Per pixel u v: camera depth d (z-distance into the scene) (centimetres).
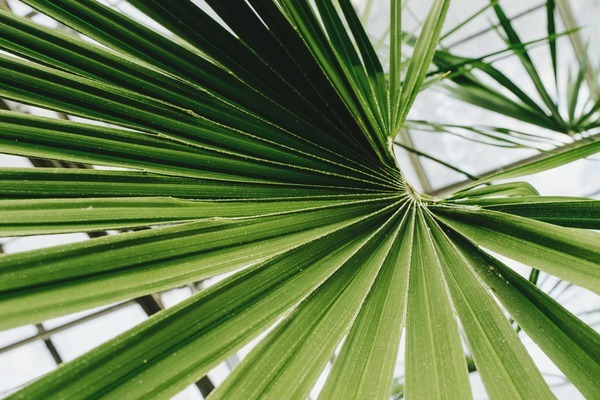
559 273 25
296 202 30
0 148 25
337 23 32
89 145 26
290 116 31
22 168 24
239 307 25
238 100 29
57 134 26
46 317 19
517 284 27
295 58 29
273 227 28
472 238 29
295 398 24
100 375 20
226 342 24
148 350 21
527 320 26
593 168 192
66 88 26
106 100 27
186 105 28
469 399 25
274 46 28
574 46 185
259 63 29
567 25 185
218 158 29
